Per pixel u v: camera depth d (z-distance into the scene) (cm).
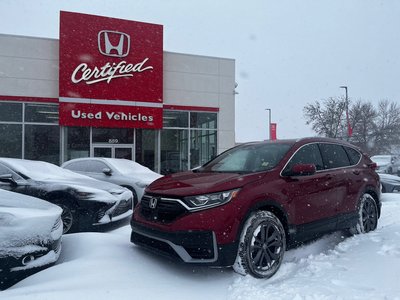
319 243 558
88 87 1620
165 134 1802
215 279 412
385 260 450
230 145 1912
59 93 1580
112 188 701
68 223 630
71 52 1597
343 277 401
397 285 371
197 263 399
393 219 759
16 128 1559
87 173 984
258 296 358
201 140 1870
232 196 416
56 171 745
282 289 373
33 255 412
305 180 497
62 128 1609
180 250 403
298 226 475
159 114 1750
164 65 1797
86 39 1623
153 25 1748
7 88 1539
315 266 446
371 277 398
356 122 3306
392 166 2283
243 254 407
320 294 354
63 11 1589
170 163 1805
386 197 1143
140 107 1711
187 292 372
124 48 1691
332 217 532
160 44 1761
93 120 1628
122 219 704
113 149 1700
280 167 485
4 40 1538
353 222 578
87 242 498
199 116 1872
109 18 1661
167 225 416
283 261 478
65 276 393
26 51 1566
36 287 365
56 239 439
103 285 373
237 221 407
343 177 564
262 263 425
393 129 3462
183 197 415
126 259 446
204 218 400
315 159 548
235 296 362
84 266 416
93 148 1664
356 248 516
